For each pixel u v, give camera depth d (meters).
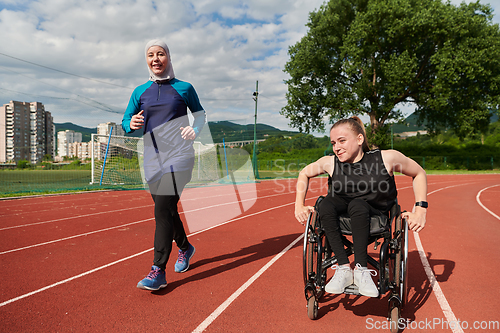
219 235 4.89
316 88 30.50
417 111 30.14
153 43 2.73
